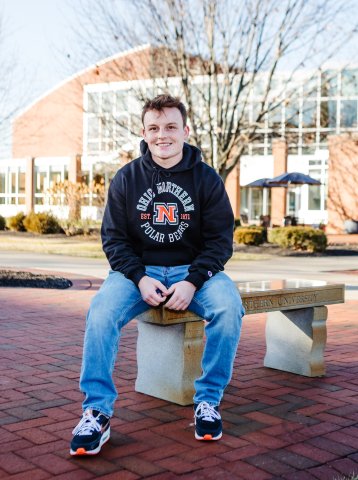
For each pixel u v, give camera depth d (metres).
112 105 17.12
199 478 2.64
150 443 3.04
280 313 4.49
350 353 5.14
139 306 3.23
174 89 16.06
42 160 38.47
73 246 19.25
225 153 15.30
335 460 2.87
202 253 3.24
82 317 6.68
